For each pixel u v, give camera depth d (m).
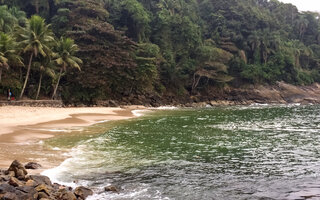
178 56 81.56
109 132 24.09
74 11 64.94
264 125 30.66
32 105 45.88
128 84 61.59
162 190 10.41
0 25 54.25
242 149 17.89
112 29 61.47
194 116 40.44
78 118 33.03
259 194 10.14
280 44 103.62
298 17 131.38
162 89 70.38
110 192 10.03
